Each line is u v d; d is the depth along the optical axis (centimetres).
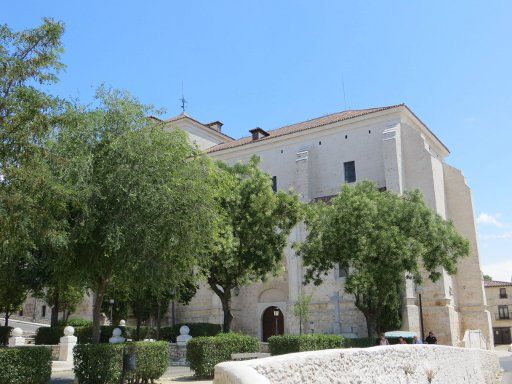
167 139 1683
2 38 1266
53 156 1318
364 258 2589
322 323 3753
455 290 4081
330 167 4334
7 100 1200
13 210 1201
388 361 1056
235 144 5041
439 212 3981
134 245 1515
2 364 1256
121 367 1491
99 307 1655
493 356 2342
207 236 1811
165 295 3559
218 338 1939
